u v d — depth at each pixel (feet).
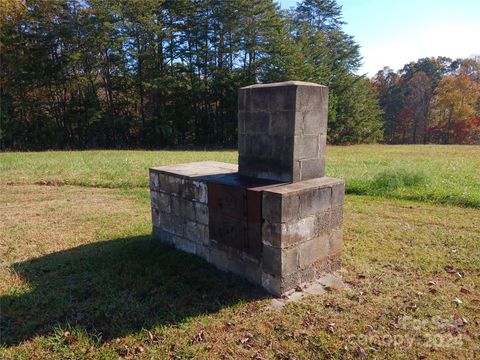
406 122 130.00
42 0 70.74
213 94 83.15
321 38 92.94
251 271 10.84
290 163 10.63
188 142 87.30
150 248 13.71
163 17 82.12
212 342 8.13
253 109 11.36
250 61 83.82
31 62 71.97
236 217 10.92
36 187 26.45
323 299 9.97
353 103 100.73
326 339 8.21
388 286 10.79
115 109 81.66
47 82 73.46
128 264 12.16
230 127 84.33
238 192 10.61
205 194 11.93
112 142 83.10
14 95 73.00
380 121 116.88
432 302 9.86
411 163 40.63
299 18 101.76
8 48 70.74
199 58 82.07
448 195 21.98
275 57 79.51
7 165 34.81
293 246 10.15
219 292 10.34
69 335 8.29
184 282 10.94
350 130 102.42
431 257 13.10
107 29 72.49
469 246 14.25
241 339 8.20
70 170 32.04
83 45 73.15
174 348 7.93
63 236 15.60
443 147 79.66
